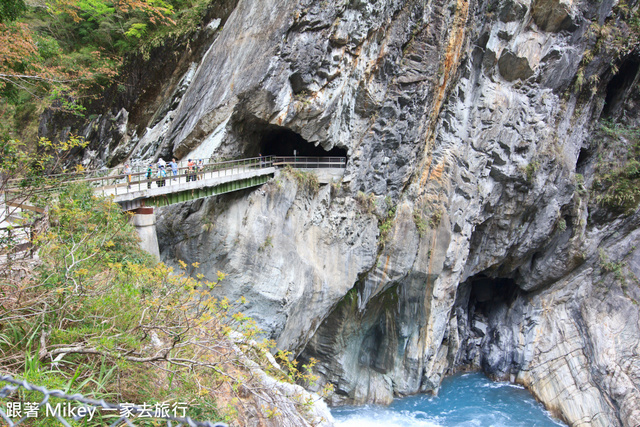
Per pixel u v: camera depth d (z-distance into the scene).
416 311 28.02
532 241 31.97
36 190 9.67
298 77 20.14
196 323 7.94
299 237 22.38
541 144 29.83
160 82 26.92
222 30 24.53
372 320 28.14
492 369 33.31
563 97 30.81
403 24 22.03
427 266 26.67
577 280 33.38
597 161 33.91
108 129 27.66
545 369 31.05
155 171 18.72
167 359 6.68
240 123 21.73
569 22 27.83
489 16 25.89
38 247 8.16
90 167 27.62
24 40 15.17
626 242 33.31
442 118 26.61
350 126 22.58
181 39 26.56
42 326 6.60
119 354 6.20
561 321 32.56
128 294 7.80
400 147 24.56
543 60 28.38
